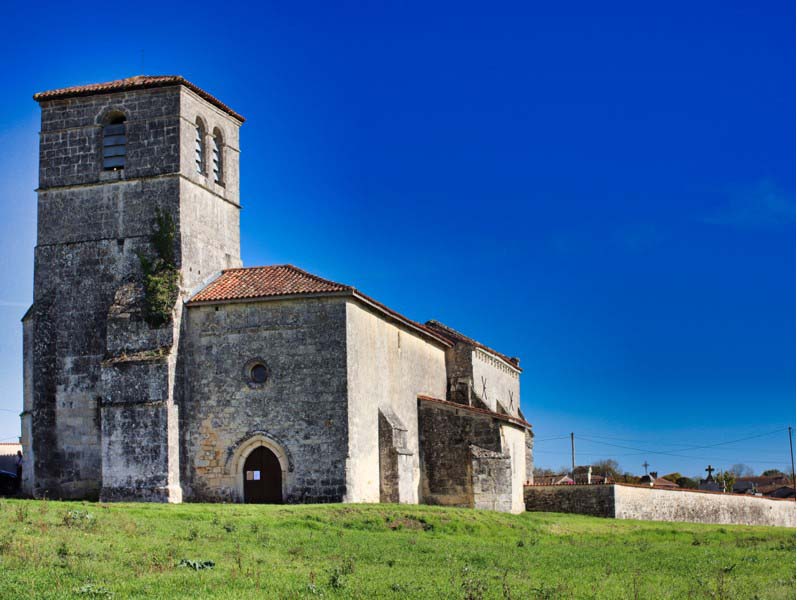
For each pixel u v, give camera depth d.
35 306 50.50
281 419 47.09
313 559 31.16
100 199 50.66
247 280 50.72
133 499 46.41
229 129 54.81
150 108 50.69
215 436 47.66
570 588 26.95
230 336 48.25
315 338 47.31
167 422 46.56
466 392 63.47
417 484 53.78
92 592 23.44
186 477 47.53
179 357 48.03
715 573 31.45
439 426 54.72
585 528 47.62
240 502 47.00
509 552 35.53
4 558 26.55
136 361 47.28
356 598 24.67
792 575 31.09
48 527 31.81
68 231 50.84
